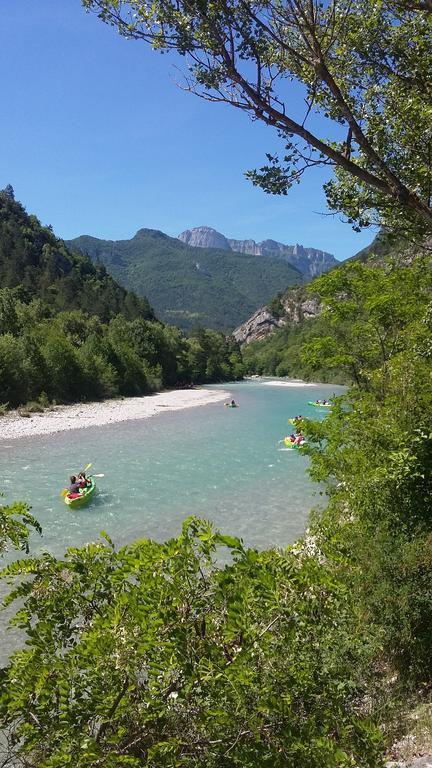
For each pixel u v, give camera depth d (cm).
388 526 750
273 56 525
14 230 12762
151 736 282
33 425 3609
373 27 537
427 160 578
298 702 295
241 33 483
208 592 312
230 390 8319
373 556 695
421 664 612
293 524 1585
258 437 3297
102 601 322
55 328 6462
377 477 775
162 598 291
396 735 514
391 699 550
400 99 576
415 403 857
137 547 323
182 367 9431
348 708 388
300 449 1161
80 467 2361
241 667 272
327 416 1184
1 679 293
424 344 998
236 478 2194
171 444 2997
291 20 496
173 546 312
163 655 279
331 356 1487
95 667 274
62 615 313
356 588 651
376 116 595
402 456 764
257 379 12638
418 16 528
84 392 5756
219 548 1330
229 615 285
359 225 622
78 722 273
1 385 4544
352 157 626
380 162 488
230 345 14125
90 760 250
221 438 3238
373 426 893
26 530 341
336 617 339
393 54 553
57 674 280
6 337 4897
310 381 11056
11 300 6762
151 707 279
